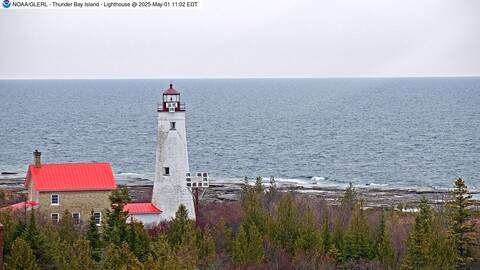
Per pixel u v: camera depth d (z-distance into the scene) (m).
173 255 161.75
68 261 165.12
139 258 178.12
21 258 156.25
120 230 184.25
